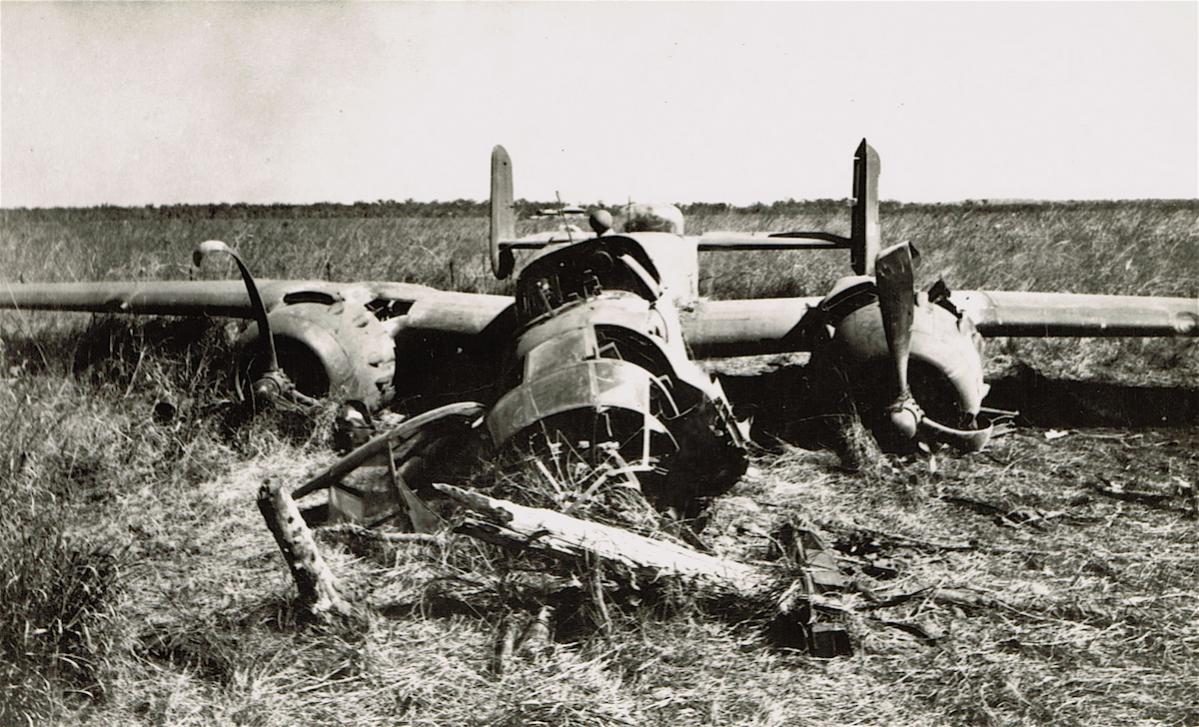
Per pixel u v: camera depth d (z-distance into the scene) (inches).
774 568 162.2
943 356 235.9
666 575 155.3
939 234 719.1
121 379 295.1
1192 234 677.3
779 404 291.0
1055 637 150.5
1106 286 460.4
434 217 1481.3
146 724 127.9
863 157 325.4
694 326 271.6
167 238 736.3
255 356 262.7
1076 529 199.3
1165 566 178.2
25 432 219.5
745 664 141.2
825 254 588.1
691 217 1060.5
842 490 226.7
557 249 241.8
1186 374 342.0
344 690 135.0
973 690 133.9
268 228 978.7
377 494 194.5
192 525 203.2
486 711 128.9
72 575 144.2
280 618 153.3
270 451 248.5
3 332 339.9
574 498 171.0
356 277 535.5
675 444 188.4
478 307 299.3
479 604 159.0
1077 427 282.7
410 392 310.5
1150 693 134.7
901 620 155.1
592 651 142.9
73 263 470.9
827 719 128.1
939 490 225.0
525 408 181.5
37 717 127.2
